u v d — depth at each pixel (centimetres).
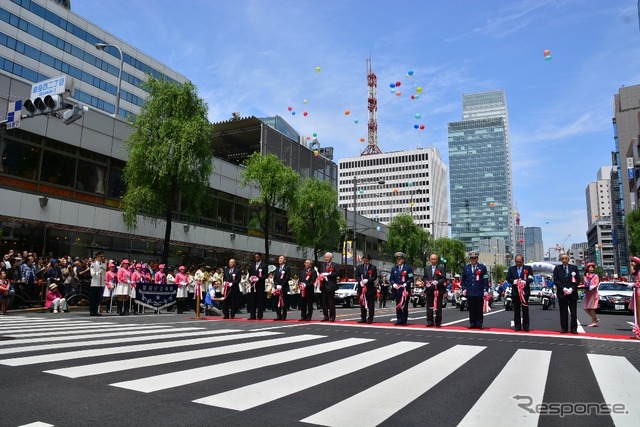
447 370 595
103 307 1733
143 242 2517
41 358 620
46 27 5634
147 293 1697
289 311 2141
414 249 5075
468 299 1175
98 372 537
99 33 6381
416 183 12619
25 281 1596
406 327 1181
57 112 1243
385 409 411
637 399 455
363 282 1302
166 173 2042
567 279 1068
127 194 2111
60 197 2131
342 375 553
